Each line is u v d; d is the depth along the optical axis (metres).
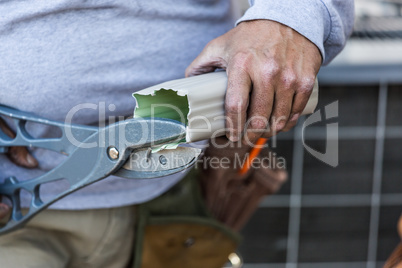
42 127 1.35
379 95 2.62
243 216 1.91
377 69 2.57
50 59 1.27
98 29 1.28
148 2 1.29
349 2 1.27
